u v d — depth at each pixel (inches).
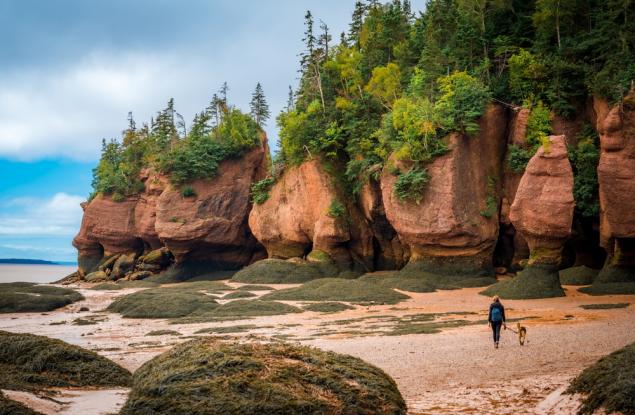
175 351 450.6
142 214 3545.8
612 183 1646.2
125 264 3437.5
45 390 476.4
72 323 1421.0
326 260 2513.5
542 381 577.9
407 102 2182.6
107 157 4082.2
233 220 3262.8
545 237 1537.9
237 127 3442.4
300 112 2866.6
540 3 2160.4
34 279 5994.1
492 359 722.2
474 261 2047.2
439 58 2311.8
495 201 2137.1
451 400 518.6
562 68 2043.6
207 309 1556.3
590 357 700.7
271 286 2225.6
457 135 2074.3
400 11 2992.1
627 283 1540.4
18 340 589.0
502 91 2214.6
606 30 2010.3
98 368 564.1
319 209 2630.4
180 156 3243.1
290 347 453.4
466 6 2436.0
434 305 1504.7
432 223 2037.4
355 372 423.5
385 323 1179.3
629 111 1630.2
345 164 2723.9
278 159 2970.0
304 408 363.3
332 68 2933.1
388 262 2544.3
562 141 1534.2
